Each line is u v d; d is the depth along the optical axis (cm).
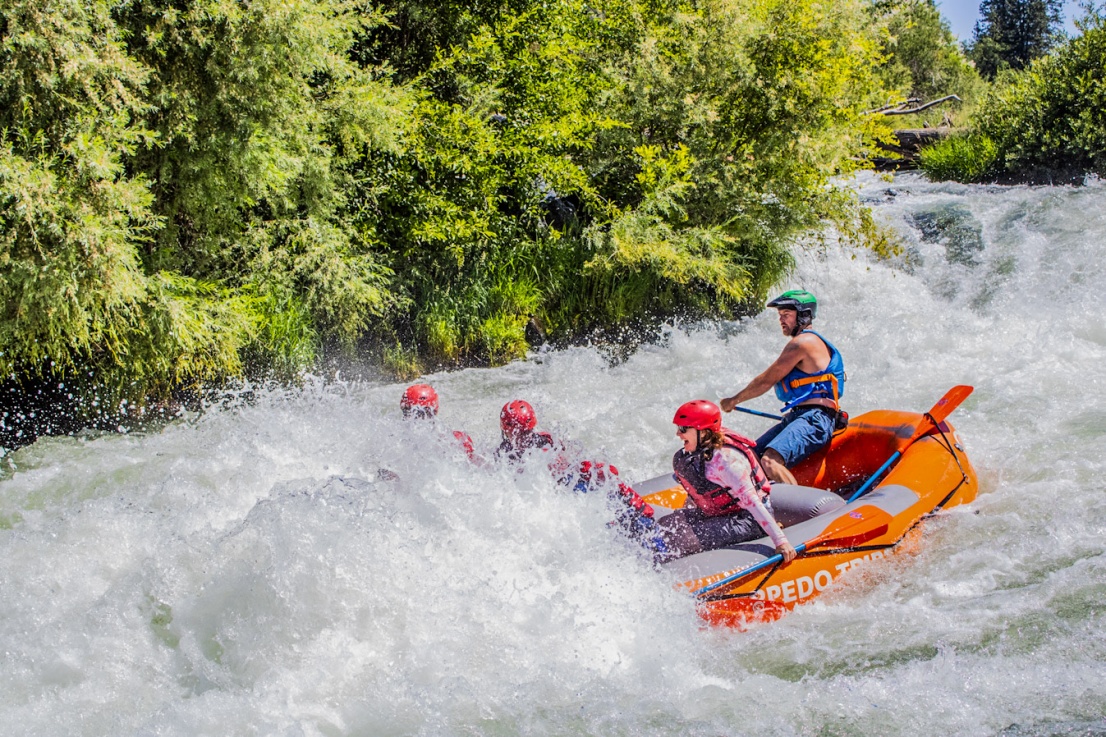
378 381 966
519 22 1110
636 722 376
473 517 480
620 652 423
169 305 792
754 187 1116
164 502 587
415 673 408
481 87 1063
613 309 1067
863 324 1001
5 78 704
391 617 430
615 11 1165
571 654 421
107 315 758
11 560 503
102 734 373
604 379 929
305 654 417
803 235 1158
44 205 698
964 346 906
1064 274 1069
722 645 438
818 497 510
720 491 479
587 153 1127
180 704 382
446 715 383
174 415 840
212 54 816
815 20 1083
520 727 375
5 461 727
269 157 864
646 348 1018
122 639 427
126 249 748
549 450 498
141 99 807
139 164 834
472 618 434
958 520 530
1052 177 1644
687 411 469
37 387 820
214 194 853
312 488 514
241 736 369
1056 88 1648
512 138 1055
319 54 872
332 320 951
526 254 1059
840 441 593
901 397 778
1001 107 1755
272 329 894
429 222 1005
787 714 374
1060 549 488
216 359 848
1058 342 876
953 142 1803
